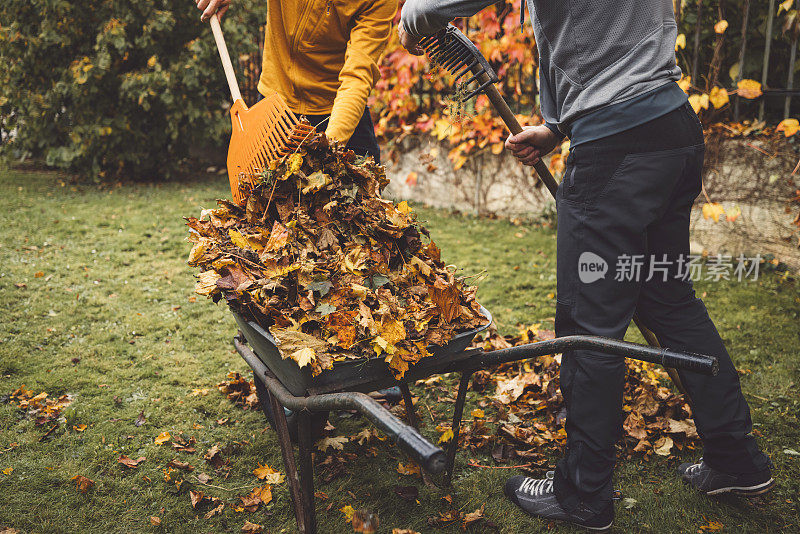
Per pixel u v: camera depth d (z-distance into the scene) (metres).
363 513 1.48
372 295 1.73
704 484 2.12
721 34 4.08
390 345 1.62
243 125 2.28
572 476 1.91
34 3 5.71
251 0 6.45
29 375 2.76
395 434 1.22
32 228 4.71
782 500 2.10
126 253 4.32
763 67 4.06
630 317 1.87
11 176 6.46
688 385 2.01
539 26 1.85
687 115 1.80
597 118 1.76
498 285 3.95
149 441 2.37
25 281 3.73
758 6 4.12
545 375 2.80
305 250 1.79
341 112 2.19
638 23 1.73
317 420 2.31
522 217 5.34
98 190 6.10
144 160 6.46
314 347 1.58
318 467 2.25
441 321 1.78
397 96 5.71
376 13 2.38
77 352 2.99
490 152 5.41
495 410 2.64
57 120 6.26
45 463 2.20
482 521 2.00
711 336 2.00
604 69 1.76
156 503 2.05
